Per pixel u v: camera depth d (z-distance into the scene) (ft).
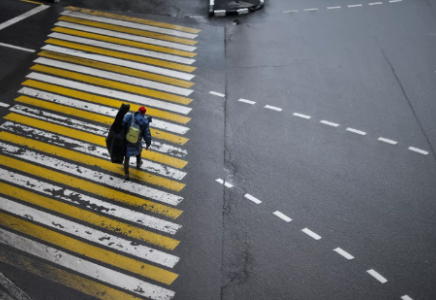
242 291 30.55
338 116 46.11
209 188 38.06
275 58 55.16
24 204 36.55
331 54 55.88
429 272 31.78
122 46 57.26
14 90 49.39
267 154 41.50
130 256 32.68
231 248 33.30
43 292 30.53
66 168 39.78
